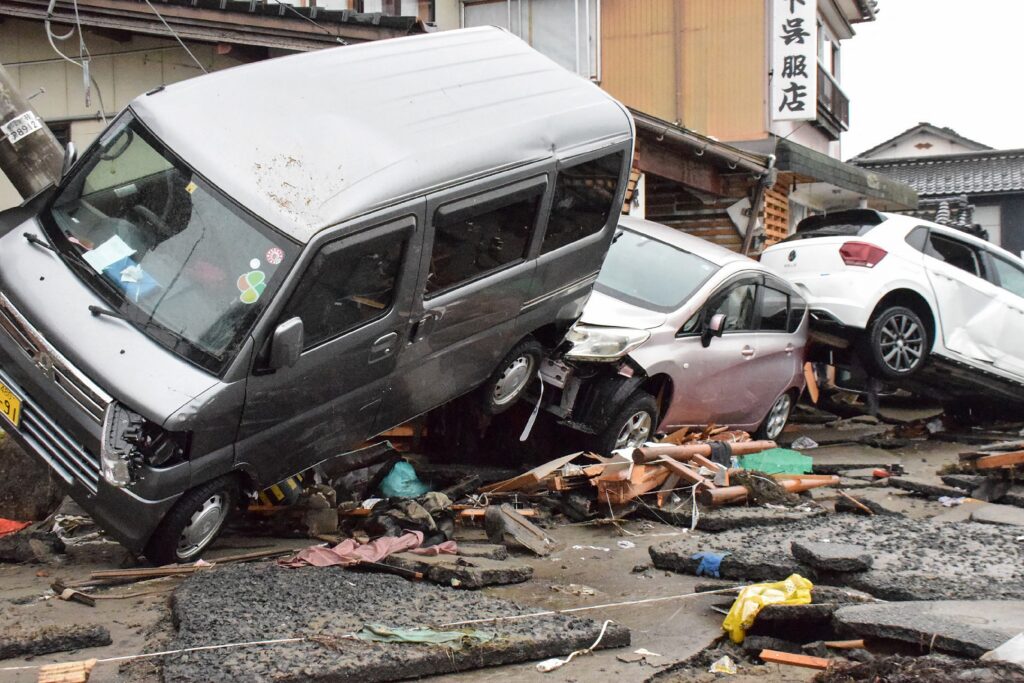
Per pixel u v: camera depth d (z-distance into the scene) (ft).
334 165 20.10
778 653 15.20
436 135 21.75
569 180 24.38
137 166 20.63
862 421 41.60
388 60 23.24
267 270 18.80
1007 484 27.22
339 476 24.16
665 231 33.12
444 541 21.67
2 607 16.78
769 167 49.03
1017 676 12.43
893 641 14.67
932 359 37.01
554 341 26.25
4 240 20.54
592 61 60.13
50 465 18.88
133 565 19.56
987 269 38.75
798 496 26.45
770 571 18.94
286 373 19.17
